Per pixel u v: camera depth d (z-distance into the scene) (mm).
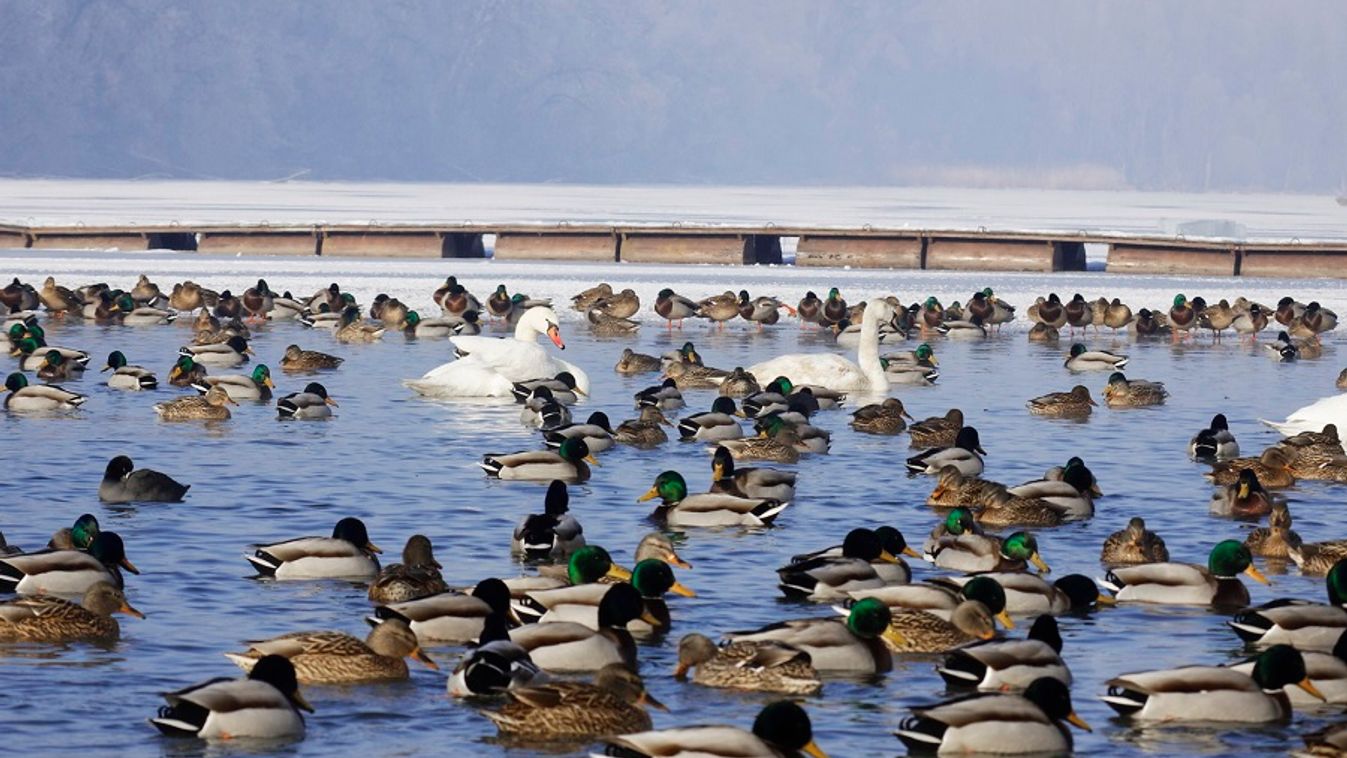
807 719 16359
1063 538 27938
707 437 37625
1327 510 30750
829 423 41750
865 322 48469
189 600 23016
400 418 41656
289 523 28344
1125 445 38500
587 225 98938
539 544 25406
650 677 20031
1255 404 46594
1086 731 18312
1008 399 46969
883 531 24266
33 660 20281
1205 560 26578
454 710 18688
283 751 17406
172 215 164625
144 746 17500
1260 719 18516
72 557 22625
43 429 39094
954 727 17281
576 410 43875
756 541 27125
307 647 19406
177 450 36062
